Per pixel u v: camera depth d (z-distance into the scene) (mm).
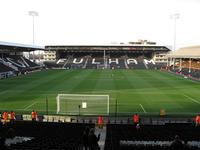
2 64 92938
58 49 133250
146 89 57156
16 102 43719
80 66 117812
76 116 36031
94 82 66812
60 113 37656
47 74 85625
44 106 41312
